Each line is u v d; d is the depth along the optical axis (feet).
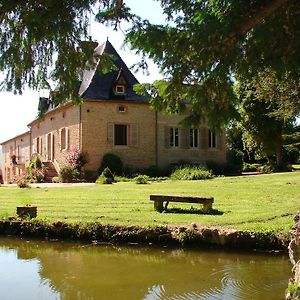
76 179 85.46
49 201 49.75
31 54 18.53
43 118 20.84
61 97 20.26
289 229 30.37
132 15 18.26
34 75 18.98
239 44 17.88
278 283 23.08
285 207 41.01
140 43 18.28
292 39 17.84
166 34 18.12
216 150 99.76
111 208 43.32
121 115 91.15
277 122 95.55
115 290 22.86
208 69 18.89
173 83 20.17
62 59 19.20
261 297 20.92
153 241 32.58
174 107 21.52
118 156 90.17
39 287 23.53
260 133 96.63
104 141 89.61
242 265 27.09
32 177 92.07
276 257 28.66
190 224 33.37
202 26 16.78
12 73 18.58
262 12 16.60
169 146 94.99
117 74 92.32
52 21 16.85
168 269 26.68
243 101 93.97
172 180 76.79
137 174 86.58
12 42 17.89
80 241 34.35
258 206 42.68
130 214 39.34
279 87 61.31
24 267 27.63
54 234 35.42
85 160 87.45
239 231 30.76
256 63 18.75
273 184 59.52
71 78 19.77
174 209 41.81
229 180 68.44
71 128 92.12
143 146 92.68
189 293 21.98
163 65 19.35
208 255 29.76
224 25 16.69
